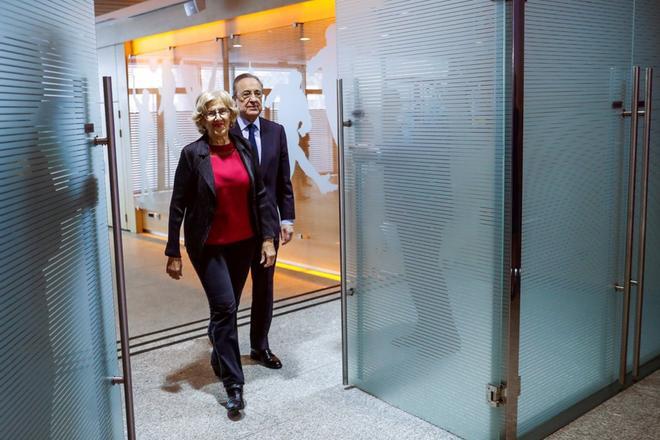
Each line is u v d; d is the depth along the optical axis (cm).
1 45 148
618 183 326
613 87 312
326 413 320
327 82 568
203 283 327
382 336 330
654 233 360
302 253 639
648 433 292
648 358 370
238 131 356
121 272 223
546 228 286
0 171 146
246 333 448
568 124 288
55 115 186
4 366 144
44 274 173
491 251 274
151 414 324
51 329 177
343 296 344
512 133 260
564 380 310
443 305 297
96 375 224
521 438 287
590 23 294
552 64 275
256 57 644
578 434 292
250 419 316
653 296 367
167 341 436
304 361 390
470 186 279
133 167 877
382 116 312
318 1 561
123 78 861
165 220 841
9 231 150
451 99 281
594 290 321
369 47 314
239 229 329
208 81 715
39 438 165
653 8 333
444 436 296
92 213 225
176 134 783
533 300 285
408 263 311
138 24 795
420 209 302
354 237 337
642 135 336
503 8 257
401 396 323
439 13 281
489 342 280
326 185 595
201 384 361
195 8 674
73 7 207
